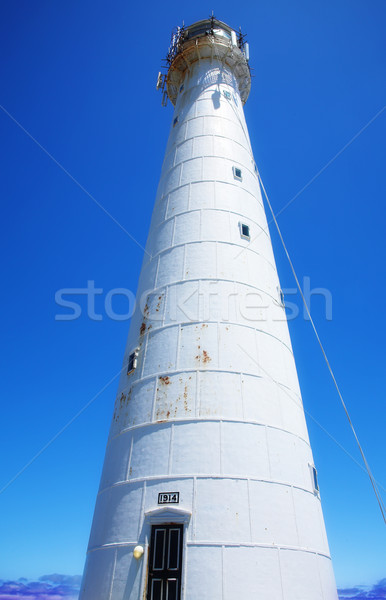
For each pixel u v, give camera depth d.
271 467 15.30
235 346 17.72
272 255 23.75
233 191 23.98
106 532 14.91
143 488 14.87
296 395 18.72
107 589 13.66
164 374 17.30
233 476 14.55
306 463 16.80
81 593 14.84
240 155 26.75
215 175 24.39
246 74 34.12
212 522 13.64
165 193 25.25
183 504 14.06
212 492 14.17
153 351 18.38
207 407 15.97
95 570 14.51
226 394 16.31
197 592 12.59
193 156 25.84
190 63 33.31
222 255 20.69
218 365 17.02
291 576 13.49
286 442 16.38
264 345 18.55
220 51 32.75
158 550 13.59
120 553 14.03
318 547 14.97
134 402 17.41
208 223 21.92
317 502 16.33
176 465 14.88
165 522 13.93
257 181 27.12
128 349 20.22
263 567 13.20
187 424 15.66
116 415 18.23
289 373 18.94
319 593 13.89
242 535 13.53
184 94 31.48
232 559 13.08
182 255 21.02
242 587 12.70
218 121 28.02
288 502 14.93
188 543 13.35
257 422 16.08
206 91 30.23
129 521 14.46
